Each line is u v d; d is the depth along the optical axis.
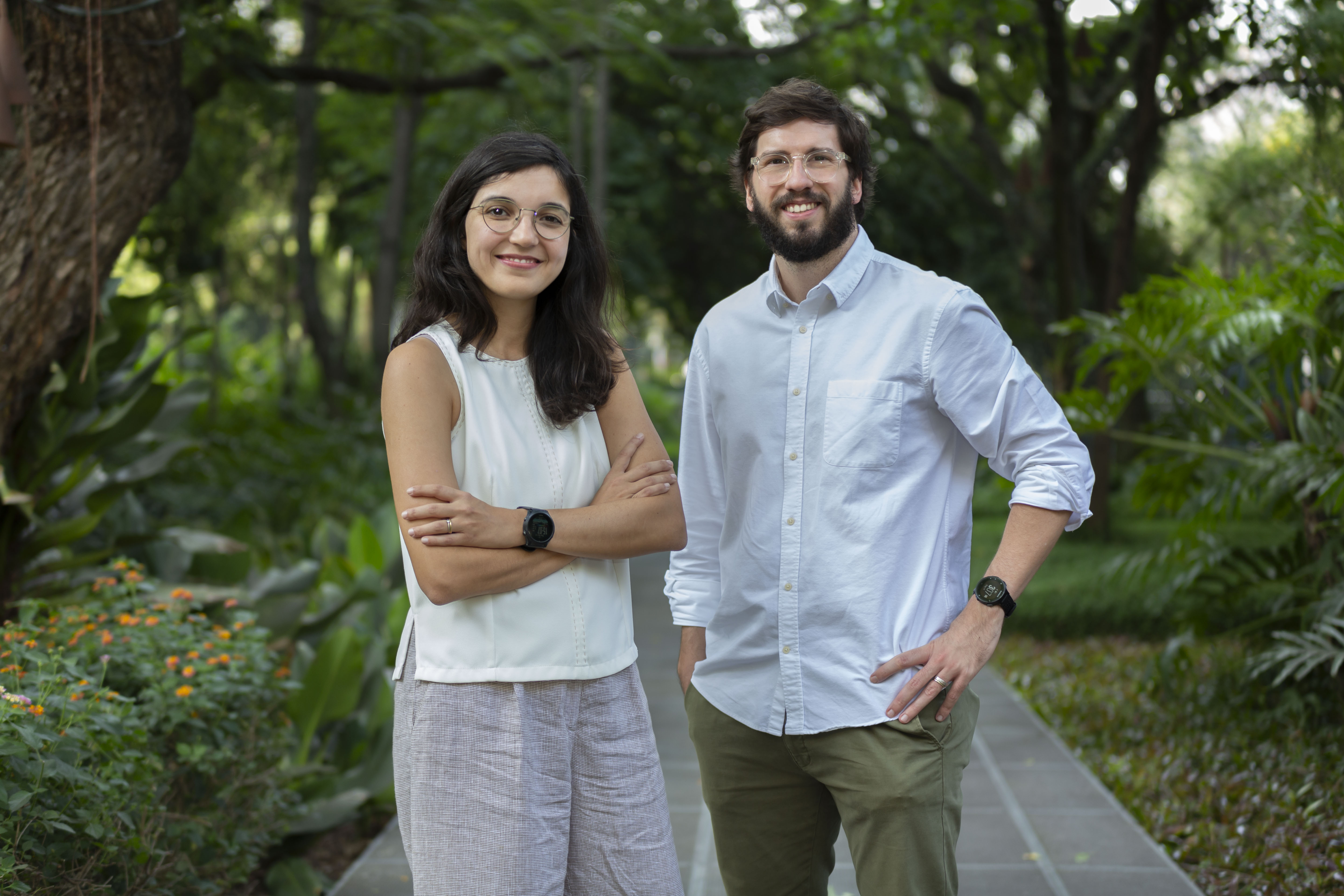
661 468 1.89
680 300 17.69
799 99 2.06
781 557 2.09
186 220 12.41
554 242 1.79
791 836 2.21
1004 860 3.44
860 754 1.98
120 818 2.40
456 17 7.14
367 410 12.63
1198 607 4.95
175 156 3.72
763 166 2.07
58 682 2.48
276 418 12.30
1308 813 3.48
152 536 4.17
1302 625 4.45
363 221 18.64
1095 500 9.63
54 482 3.93
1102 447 9.58
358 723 4.16
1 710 2.09
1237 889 3.17
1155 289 4.72
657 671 6.25
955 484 2.09
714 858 3.51
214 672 2.93
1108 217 14.38
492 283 1.79
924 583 2.03
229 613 3.81
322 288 27.47
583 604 1.80
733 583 2.17
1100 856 3.45
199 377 4.38
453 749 1.72
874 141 14.47
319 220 21.81
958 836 2.00
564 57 7.86
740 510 2.19
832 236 2.06
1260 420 4.76
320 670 3.76
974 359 1.99
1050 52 8.65
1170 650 4.90
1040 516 1.94
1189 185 11.07
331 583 4.89
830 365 2.07
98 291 3.58
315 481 9.49
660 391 27.56
